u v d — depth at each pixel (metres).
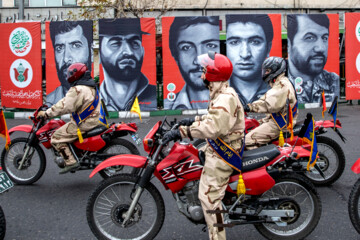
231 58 13.02
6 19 18.45
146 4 16.97
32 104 13.23
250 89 13.17
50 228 3.93
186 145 3.19
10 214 4.32
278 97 4.38
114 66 12.91
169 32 12.78
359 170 3.23
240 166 3.08
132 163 3.22
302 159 4.14
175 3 18.53
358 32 13.34
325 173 5.23
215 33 12.84
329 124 5.04
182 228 3.89
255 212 3.20
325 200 4.59
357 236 3.62
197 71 12.91
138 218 3.29
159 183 5.44
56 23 12.85
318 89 13.50
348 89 13.55
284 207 3.25
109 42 12.83
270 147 3.29
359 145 7.45
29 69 13.13
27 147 5.29
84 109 4.93
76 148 5.12
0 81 13.38
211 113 2.86
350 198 3.32
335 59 13.42
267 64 4.46
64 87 13.04
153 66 12.96
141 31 12.81
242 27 12.91
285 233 3.36
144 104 13.06
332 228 3.80
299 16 13.12
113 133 5.16
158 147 3.14
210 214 3.01
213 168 3.02
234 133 3.04
